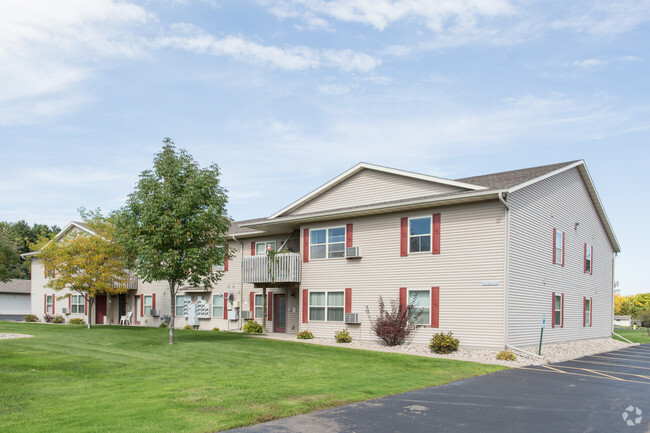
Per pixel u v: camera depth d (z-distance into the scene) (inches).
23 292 2146.9
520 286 763.4
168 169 803.4
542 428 339.9
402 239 847.7
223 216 851.4
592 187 1048.2
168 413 354.9
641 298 3110.2
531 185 817.5
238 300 1195.3
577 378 549.6
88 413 353.1
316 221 977.5
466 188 786.2
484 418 363.6
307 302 971.3
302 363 624.7
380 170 906.1
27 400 395.2
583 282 1020.5
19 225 2679.6
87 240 1169.4
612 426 347.6
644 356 826.2
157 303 1366.9
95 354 665.6
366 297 885.2
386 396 434.3
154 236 792.3
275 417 355.6
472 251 765.9
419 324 810.8
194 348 752.3
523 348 764.0
